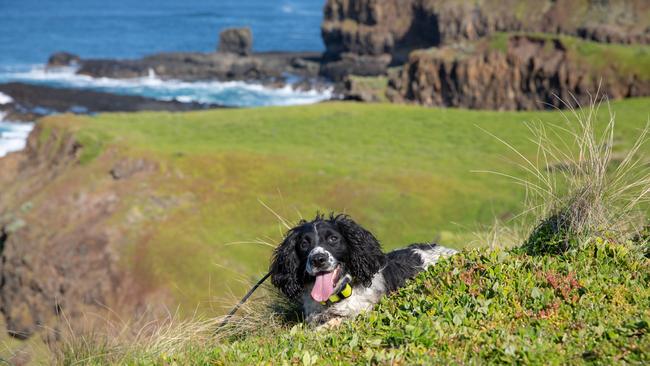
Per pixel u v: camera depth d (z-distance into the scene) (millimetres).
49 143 64375
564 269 6895
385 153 57688
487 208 40969
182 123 71250
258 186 47688
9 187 61438
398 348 5660
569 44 102688
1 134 91625
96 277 39781
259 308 8883
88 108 106562
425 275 7434
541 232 8008
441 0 155375
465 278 6871
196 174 50375
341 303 7652
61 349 8023
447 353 5359
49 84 126562
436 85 107375
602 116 59125
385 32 159875
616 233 7809
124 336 8203
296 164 51219
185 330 8102
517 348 5199
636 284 6430
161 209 45062
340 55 162750
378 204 43344
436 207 42031
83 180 52562
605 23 136375
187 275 36000
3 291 45031
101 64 140250
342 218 7754
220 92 124250
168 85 127938
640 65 96250
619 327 5371
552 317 5855
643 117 57719
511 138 59906
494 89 104688
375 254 7699
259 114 77562
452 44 111062
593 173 7949
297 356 5820
